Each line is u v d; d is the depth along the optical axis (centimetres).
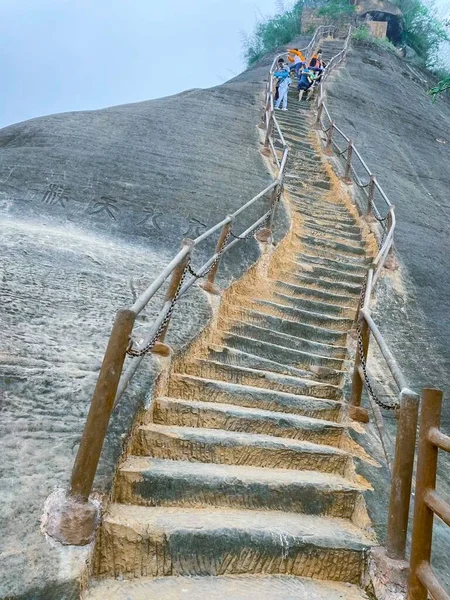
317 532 299
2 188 675
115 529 259
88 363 363
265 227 734
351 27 2345
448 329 663
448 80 670
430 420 238
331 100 1502
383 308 657
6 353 340
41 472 265
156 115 1083
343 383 487
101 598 233
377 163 1172
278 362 506
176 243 646
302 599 262
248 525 290
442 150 1486
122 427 313
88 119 984
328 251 783
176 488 307
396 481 278
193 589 256
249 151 1027
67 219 636
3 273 442
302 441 396
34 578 217
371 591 273
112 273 514
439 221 1010
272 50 2342
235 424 388
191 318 488
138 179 773
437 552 303
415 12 2589
